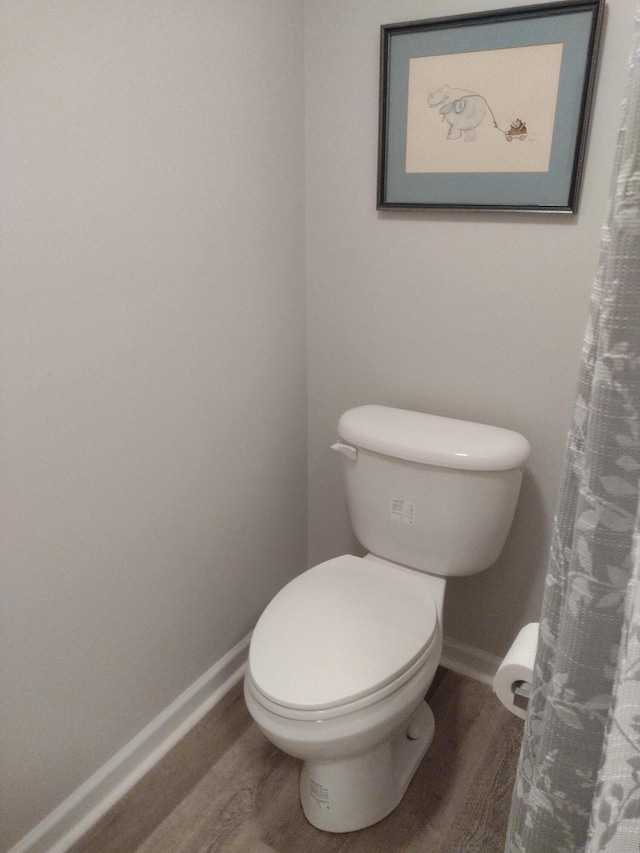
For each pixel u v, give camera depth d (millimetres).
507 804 1360
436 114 1325
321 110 1477
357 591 1344
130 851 1266
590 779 514
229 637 1669
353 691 1090
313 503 1886
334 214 1544
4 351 951
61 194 979
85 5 949
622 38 1116
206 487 1449
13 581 1051
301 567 1940
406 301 1514
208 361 1364
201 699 1597
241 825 1321
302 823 1327
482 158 1307
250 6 1261
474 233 1373
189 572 1461
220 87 1234
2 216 905
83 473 1130
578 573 474
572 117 1192
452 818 1335
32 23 884
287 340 1622
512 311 1386
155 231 1161
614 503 440
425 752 1485
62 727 1218
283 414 1679
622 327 412
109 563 1233
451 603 1708
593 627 473
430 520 1395
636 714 395
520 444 1334
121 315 1131
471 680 1718
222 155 1277
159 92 1104
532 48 1188
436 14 1272
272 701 1104
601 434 436
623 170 406
